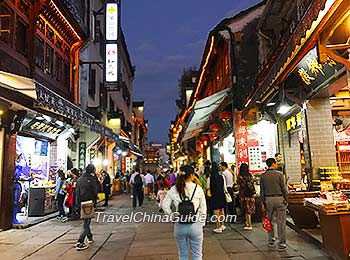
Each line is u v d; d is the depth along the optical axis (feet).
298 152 41.42
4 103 33.35
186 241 18.84
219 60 67.15
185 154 113.91
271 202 25.55
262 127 49.49
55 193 46.78
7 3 35.76
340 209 20.26
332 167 31.99
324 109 32.78
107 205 63.00
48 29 47.44
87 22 58.80
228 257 23.66
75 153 63.87
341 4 15.83
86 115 44.88
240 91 53.11
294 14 40.86
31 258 24.88
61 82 51.83
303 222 29.45
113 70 60.18
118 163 110.32
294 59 24.30
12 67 35.73
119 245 28.96
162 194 51.96
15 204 39.52
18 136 42.86
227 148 61.77
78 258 24.76
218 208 33.58
